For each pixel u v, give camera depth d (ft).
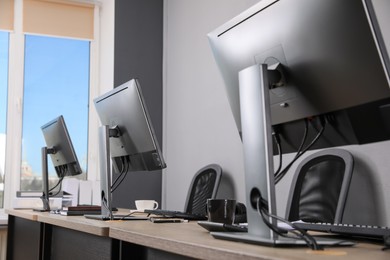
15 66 13.46
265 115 3.35
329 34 3.31
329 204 6.66
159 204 13.25
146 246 4.09
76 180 11.17
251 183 3.42
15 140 13.26
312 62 3.48
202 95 12.12
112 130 6.39
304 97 3.65
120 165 6.77
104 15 14.06
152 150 5.93
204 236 3.64
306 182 7.13
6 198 13.00
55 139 8.76
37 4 13.69
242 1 10.84
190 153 12.47
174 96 13.30
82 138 13.89
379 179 7.43
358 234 3.58
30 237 8.28
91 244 5.36
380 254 2.77
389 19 7.41
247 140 3.48
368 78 3.19
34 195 10.28
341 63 3.31
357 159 7.82
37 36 13.79
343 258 2.57
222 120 11.32
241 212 5.60
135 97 5.96
